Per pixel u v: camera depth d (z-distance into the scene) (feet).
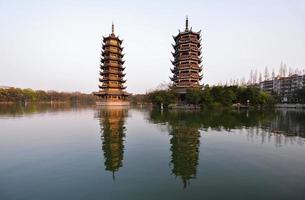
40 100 556.92
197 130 95.40
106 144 68.85
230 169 46.24
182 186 38.06
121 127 104.83
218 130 95.25
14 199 33.55
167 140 74.79
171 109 244.63
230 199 33.65
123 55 341.00
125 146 66.23
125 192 35.81
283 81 520.01
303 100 371.56
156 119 140.87
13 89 464.65
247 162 50.83
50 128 102.22
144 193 35.47
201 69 288.92
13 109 253.85
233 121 128.47
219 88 249.34
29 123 120.88
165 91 277.03
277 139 76.79
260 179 40.88
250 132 90.43
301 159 53.26
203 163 50.19
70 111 227.20
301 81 478.18
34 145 67.36
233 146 66.28
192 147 65.00
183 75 285.23
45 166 47.98
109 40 329.11
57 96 595.88
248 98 254.88
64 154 57.31
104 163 50.01
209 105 238.68
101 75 343.26
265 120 134.92
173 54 303.27
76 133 88.53
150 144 68.85
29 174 43.34
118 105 345.72
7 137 80.12
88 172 44.47
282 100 428.97
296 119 142.82
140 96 536.42
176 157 54.80
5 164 49.29
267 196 34.40
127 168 46.75
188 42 283.79
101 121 130.93
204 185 38.34
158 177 41.91
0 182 39.63
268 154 57.72
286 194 35.09
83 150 61.41
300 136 81.97
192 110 225.76
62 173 43.88
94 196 34.50
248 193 35.47
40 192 35.76
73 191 36.09
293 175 42.91
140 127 104.53
